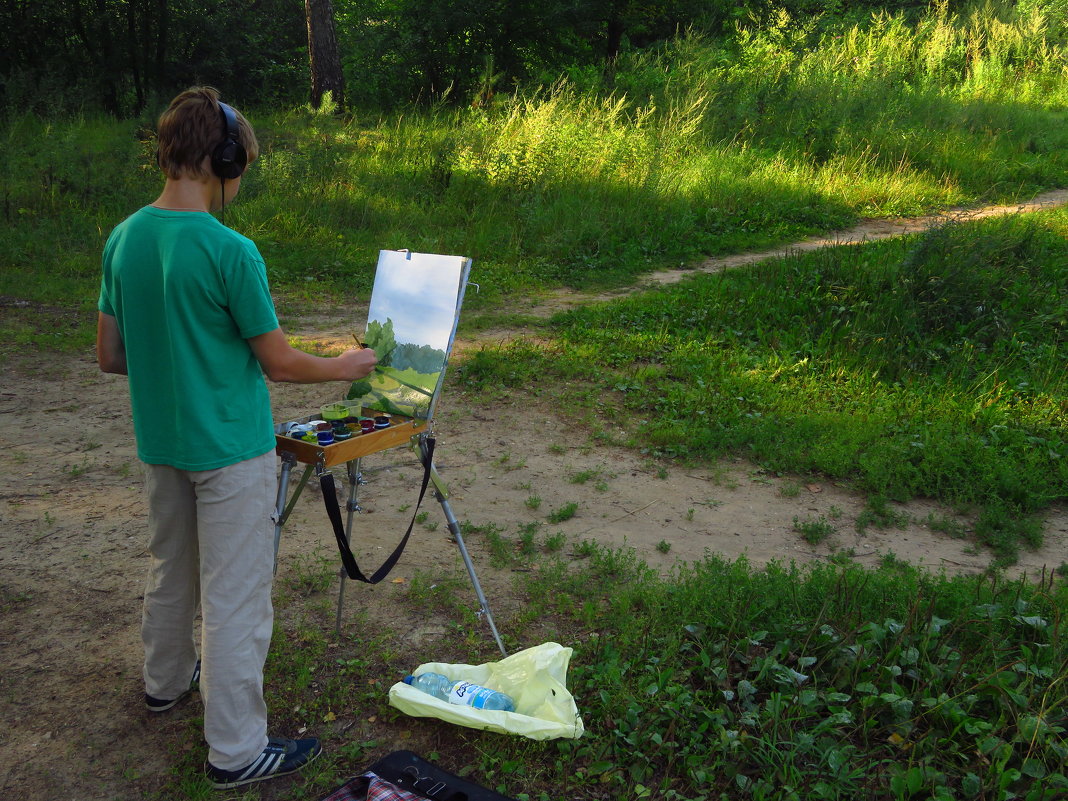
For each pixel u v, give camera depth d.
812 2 26.34
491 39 20.64
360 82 20.61
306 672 3.06
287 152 13.10
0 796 2.51
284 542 4.20
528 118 14.41
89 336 7.53
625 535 4.42
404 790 2.50
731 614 3.36
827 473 5.27
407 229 11.66
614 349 7.48
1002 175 14.98
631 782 2.59
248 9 21.80
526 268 10.49
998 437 5.60
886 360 6.83
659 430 5.75
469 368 6.91
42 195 11.38
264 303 2.31
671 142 14.58
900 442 5.51
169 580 2.69
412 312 2.90
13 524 4.27
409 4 20.47
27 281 8.98
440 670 3.04
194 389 2.29
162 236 2.24
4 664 3.14
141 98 19.23
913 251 8.32
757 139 16.25
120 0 19.95
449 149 14.02
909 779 2.48
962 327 7.39
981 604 3.38
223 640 2.42
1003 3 24.12
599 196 12.50
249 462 2.41
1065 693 2.81
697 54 19.20
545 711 2.84
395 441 2.83
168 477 2.48
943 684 2.95
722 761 2.62
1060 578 4.02
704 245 11.48
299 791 2.56
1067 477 5.05
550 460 5.41
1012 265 8.59
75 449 5.29
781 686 2.94
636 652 3.20
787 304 8.25
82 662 3.17
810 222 12.70
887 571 3.89
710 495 4.97
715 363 7.00
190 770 2.59
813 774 2.59
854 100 16.95
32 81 17.06
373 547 4.19
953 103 18.12
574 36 22.02
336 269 10.14
